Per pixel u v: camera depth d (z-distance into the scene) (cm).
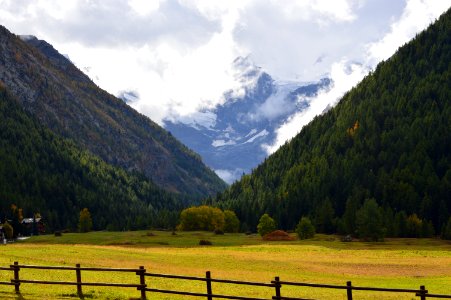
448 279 6400
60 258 7019
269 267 7550
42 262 6375
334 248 12188
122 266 6612
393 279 6450
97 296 3712
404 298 4675
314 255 10019
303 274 6825
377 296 4781
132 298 3647
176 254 9306
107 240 15350
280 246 12394
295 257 9450
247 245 13200
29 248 8606
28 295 3647
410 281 6184
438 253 10731
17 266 3691
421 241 15238
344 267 7894
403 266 8150
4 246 9419
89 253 8044
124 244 13775
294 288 5444
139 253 8844
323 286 3222
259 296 4509
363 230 15438
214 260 8206
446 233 16050
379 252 10950
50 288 4056
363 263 8550
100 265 6550
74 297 3666
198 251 10719
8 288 3888
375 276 6850
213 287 5069
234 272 6681
